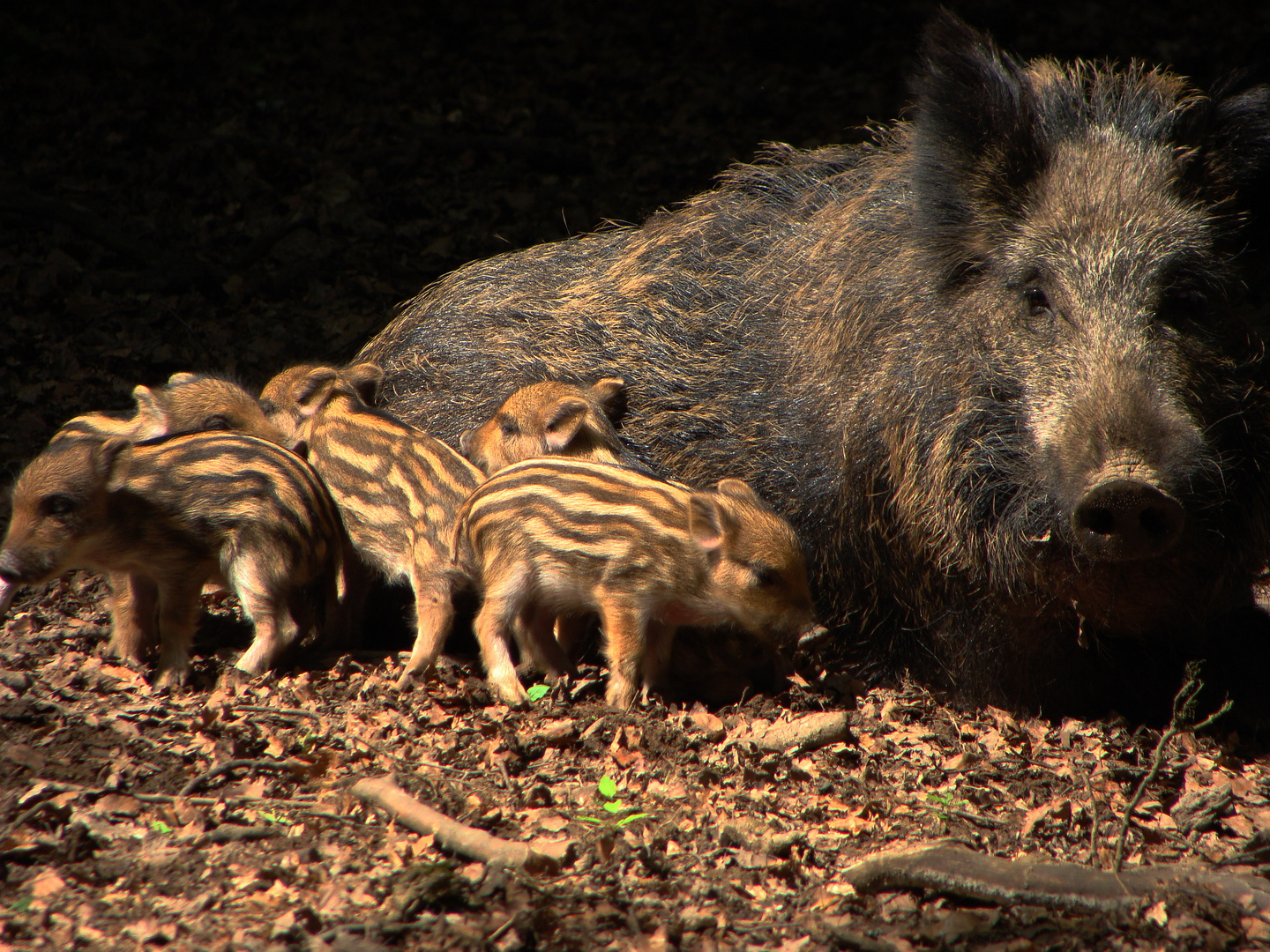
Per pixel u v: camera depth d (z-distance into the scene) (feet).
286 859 20.18
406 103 78.89
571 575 28.07
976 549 26.66
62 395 44.70
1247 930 19.74
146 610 28.58
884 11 97.09
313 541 29.07
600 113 80.59
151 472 27.09
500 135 75.25
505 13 96.73
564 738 25.71
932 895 20.42
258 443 29.25
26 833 20.30
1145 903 20.17
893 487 27.99
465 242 60.70
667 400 32.78
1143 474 22.58
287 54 85.56
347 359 49.83
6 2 86.53
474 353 36.11
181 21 88.43
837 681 29.60
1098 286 24.97
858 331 28.91
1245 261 26.73
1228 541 26.35
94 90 74.95
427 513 30.17
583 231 62.80
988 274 26.66
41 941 17.71
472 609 31.55
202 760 23.54
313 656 30.14
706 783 24.57
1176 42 94.27
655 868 20.81
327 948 17.76
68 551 26.18
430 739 25.58
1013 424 25.80
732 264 34.68
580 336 34.99
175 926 18.06
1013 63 28.50
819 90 85.46
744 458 31.14
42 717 24.59
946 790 25.07
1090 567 25.70
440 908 19.19
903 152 32.22
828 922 19.58
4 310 50.39
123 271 55.42
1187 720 27.68
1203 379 25.16
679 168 71.92
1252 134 26.43
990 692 28.94
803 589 27.63
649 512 27.45
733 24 95.50
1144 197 25.55
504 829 21.97
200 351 49.21
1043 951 18.80
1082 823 23.82
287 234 59.00
